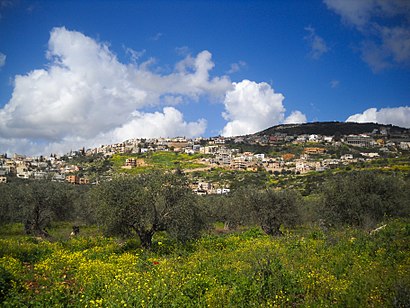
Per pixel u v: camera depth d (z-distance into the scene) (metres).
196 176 135.50
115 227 21.97
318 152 160.00
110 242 24.50
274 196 33.88
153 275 11.73
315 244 16.23
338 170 106.69
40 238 28.50
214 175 136.25
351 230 20.31
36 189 33.19
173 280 10.75
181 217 22.28
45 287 11.00
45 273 13.48
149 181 23.14
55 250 20.17
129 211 21.69
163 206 22.89
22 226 38.56
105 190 22.22
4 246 19.22
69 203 35.81
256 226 36.03
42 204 33.16
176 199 23.06
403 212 27.08
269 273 10.45
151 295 9.25
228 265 13.59
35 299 9.74
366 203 25.83
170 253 19.81
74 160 172.38
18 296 9.74
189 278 11.12
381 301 8.15
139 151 182.38
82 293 10.12
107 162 154.25
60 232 36.41
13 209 32.75
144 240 22.45
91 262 15.23
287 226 34.78
